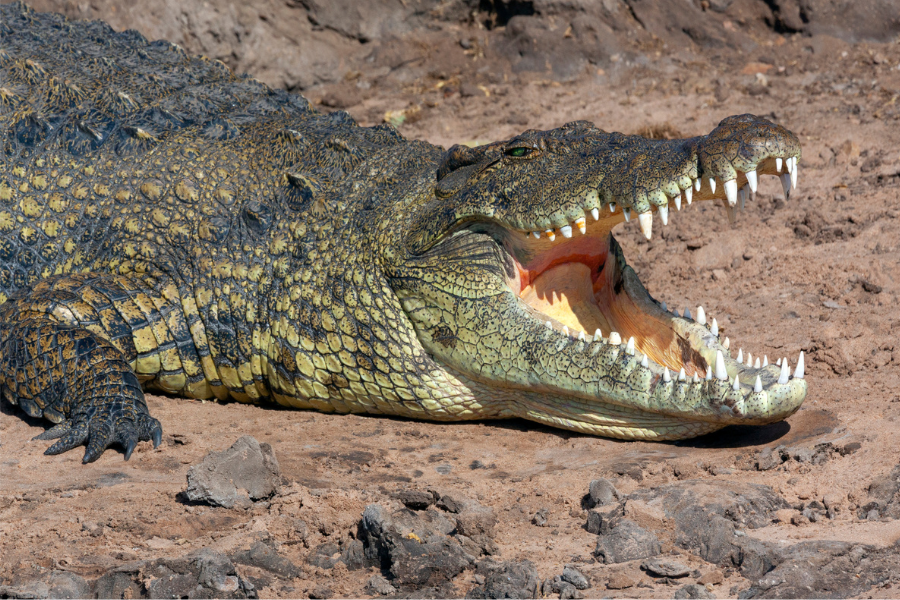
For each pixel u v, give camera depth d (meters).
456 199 21.08
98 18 46.97
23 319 22.88
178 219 24.97
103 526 15.73
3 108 28.52
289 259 23.19
